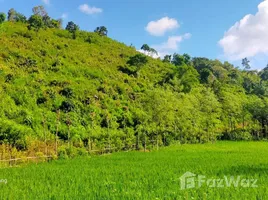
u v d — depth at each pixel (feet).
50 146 122.83
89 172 72.18
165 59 499.10
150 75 351.05
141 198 43.34
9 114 140.36
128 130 170.19
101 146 138.82
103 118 182.09
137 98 234.79
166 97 172.86
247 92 381.19
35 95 176.45
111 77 288.51
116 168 79.66
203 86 331.57
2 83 178.29
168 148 159.02
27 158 100.58
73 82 223.30
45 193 48.24
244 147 164.25
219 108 231.30
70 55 314.55
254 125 250.78
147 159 104.63
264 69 641.40
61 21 467.93
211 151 138.41
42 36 356.79
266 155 116.88
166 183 55.52
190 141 199.41
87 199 43.70
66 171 74.90
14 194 47.88
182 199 42.70
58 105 174.91
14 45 283.38
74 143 137.28
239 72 523.29
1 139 113.09
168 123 169.27
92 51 376.68
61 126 151.74
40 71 230.89
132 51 459.32
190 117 194.59
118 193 47.03
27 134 125.18
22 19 418.92
